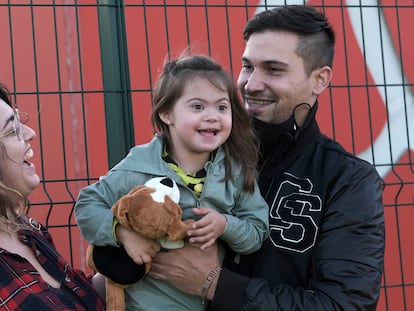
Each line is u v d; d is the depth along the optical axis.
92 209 2.16
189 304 2.24
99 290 2.31
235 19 4.71
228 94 2.26
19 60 4.51
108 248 2.16
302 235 2.22
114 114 3.40
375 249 2.21
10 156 2.00
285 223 2.25
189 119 2.20
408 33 5.11
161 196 2.08
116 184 2.19
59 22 4.62
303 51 2.41
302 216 2.24
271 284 2.22
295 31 2.41
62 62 4.62
